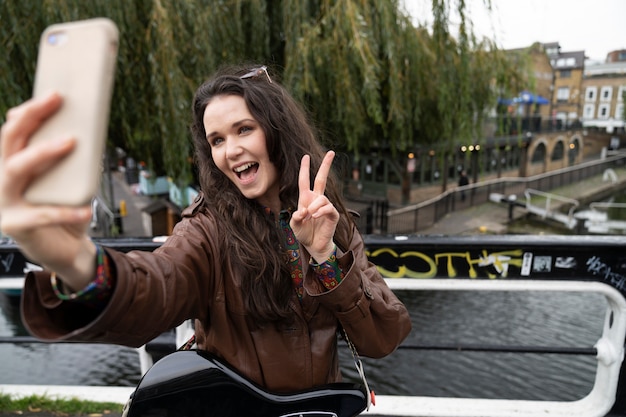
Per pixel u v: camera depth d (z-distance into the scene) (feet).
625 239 6.92
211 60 17.80
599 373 7.57
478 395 16.11
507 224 54.34
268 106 3.60
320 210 3.14
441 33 21.38
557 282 7.04
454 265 7.14
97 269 2.46
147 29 17.30
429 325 22.61
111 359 17.69
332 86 21.04
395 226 48.49
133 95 18.92
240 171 3.63
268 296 3.53
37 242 2.04
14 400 7.84
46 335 2.39
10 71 16.33
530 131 86.38
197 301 3.49
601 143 148.77
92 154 1.88
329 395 3.73
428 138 31.01
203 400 3.66
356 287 3.39
